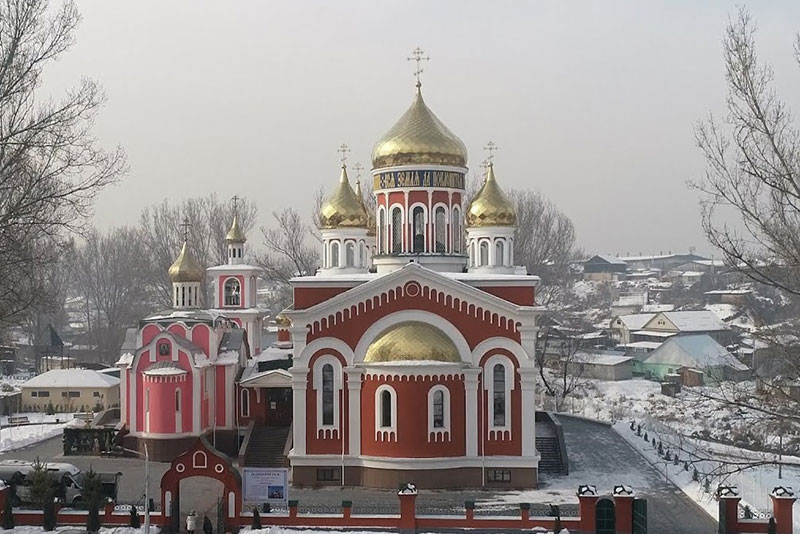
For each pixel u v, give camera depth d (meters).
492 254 59.38
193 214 124.69
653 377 120.88
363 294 53.94
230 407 65.81
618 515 41.91
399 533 42.56
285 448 59.88
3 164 41.88
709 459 38.69
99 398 91.00
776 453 63.91
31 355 127.12
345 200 59.75
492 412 53.09
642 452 64.69
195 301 71.44
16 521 43.31
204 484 54.22
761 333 44.06
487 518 42.66
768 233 33.31
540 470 58.19
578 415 86.06
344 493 51.47
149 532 41.59
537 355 101.06
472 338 53.50
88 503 43.94
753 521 42.28
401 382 51.84
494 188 60.34
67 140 43.06
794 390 40.50
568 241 131.62
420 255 58.97
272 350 75.56
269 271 122.19
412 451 51.66
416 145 59.19
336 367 53.78
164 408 62.72
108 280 144.88
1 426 78.44
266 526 43.25
